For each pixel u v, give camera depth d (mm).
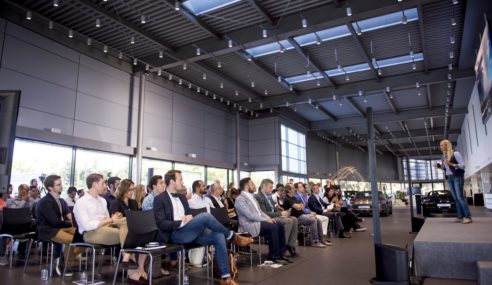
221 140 14203
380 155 30734
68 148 8266
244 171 15562
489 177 14633
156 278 4016
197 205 5062
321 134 21172
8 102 1899
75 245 3789
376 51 9906
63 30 8125
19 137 7094
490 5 7289
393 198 28797
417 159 34906
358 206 14242
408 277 3473
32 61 7539
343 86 12664
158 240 3611
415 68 11062
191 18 7594
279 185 7422
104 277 4125
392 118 16797
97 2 7027
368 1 7082
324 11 7457
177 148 11719
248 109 14891
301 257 5305
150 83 10852
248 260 5145
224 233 3652
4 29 7074
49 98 7805
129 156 9930
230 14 7688
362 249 6012
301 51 9539
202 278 4062
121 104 9672
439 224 5098
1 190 1801
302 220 6473
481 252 3457
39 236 4059
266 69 10953
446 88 13531
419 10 7602
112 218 3850
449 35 9016
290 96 13609
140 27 8125
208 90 12984
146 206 4695
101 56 9164
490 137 11406
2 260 5250
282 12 7715
